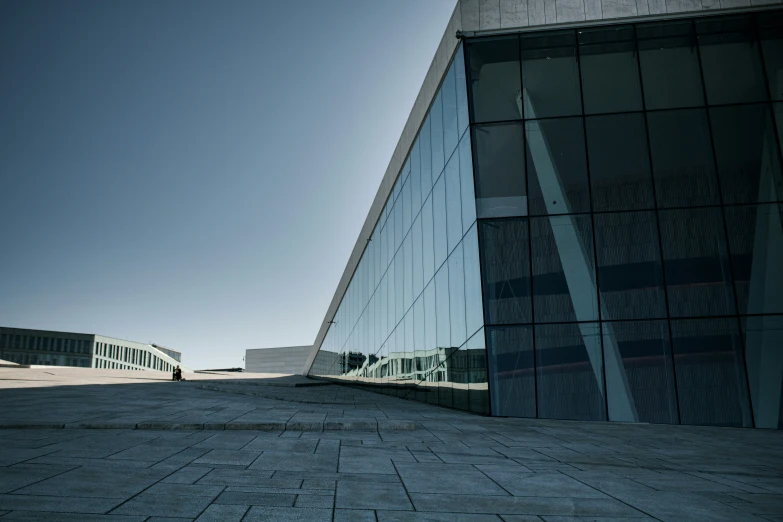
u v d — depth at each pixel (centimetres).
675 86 1747
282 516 534
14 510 513
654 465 880
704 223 1659
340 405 1894
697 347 1590
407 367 2589
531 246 1700
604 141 1739
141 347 15388
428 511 572
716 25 1773
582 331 1636
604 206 1700
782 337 1575
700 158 1697
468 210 1795
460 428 1273
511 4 1836
